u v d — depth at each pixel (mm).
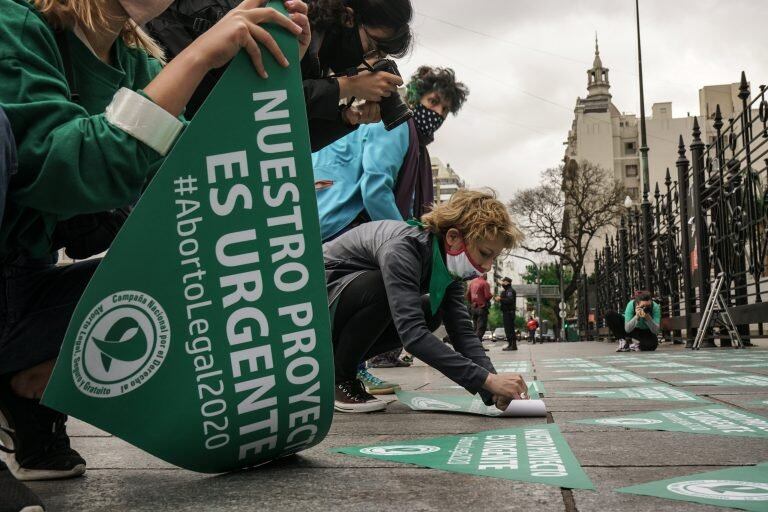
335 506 1348
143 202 1416
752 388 3691
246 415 1554
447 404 3102
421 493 1436
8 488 1239
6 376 1658
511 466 1686
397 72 2697
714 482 1466
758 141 19000
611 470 1628
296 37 1588
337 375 3158
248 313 1527
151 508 1387
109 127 1379
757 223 8992
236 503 1399
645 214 15305
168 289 1454
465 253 2752
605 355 9891
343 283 3096
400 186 4137
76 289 1626
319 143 2770
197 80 1476
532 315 54812
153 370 1457
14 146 1261
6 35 1367
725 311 10047
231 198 1501
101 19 1517
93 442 2383
